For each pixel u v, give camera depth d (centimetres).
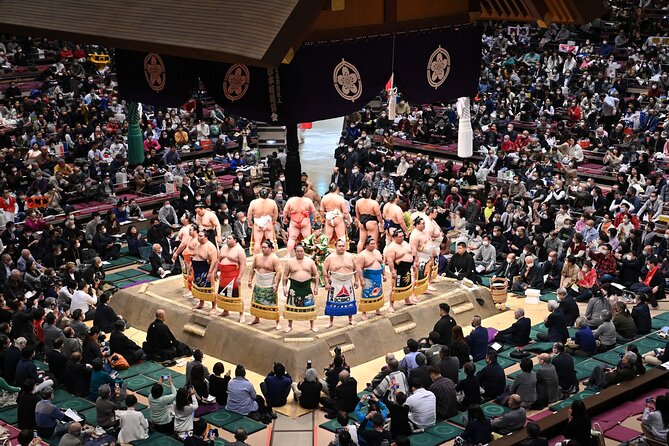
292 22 1002
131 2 1278
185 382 1488
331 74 1205
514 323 1630
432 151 2967
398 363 1370
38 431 1304
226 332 1594
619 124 2755
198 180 2483
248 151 2834
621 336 1641
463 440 1220
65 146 2692
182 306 1698
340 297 1561
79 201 2427
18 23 1415
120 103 3086
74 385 1439
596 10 1218
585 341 1563
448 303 1723
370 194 1802
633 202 2202
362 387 1470
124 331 1705
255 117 1235
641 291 1820
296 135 1410
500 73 3347
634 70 3188
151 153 2661
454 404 1355
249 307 1666
